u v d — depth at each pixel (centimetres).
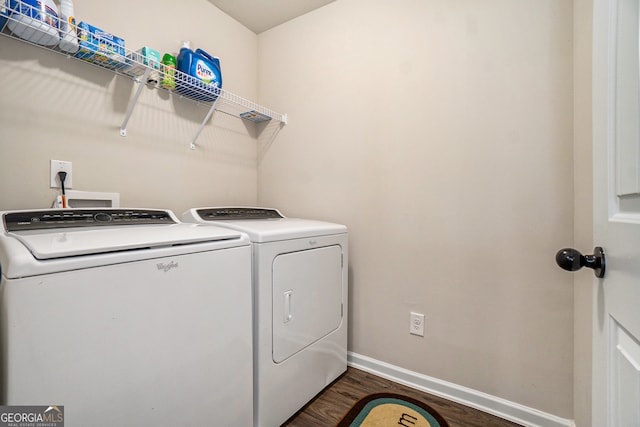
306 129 205
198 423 100
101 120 142
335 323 167
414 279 166
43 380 68
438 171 158
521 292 138
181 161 179
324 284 158
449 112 154
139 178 158
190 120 183
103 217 117
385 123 174
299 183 209
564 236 128
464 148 150
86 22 133
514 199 139
